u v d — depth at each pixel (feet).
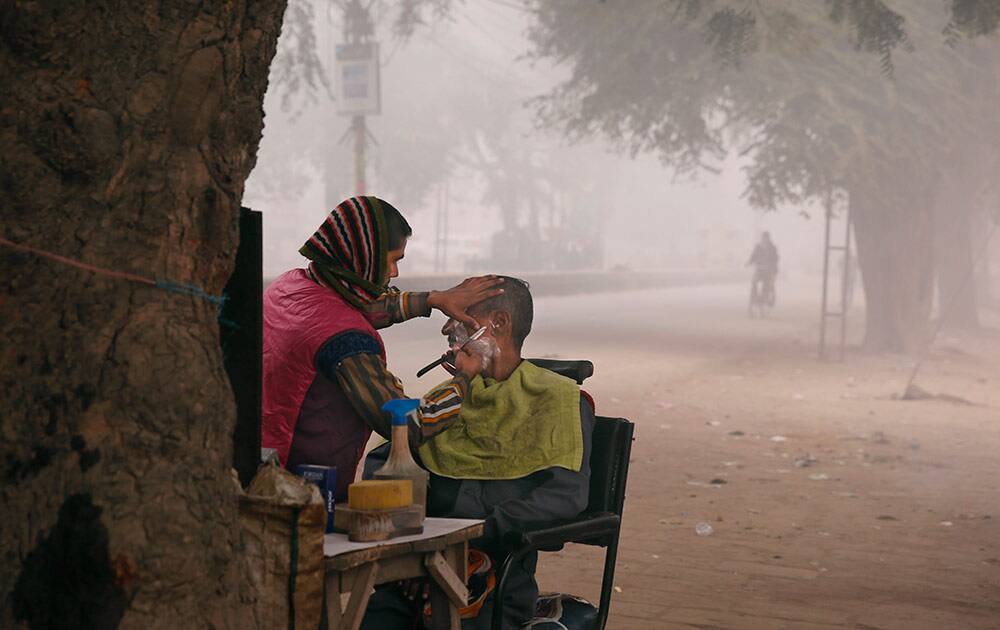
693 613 15.81
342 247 9.75
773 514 23.17
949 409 42.63
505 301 10.41
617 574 17.97
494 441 10.20
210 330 7.07
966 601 16.84
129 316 6.60
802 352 66.18
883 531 21.83
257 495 7.45
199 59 6.72
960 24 28.14
